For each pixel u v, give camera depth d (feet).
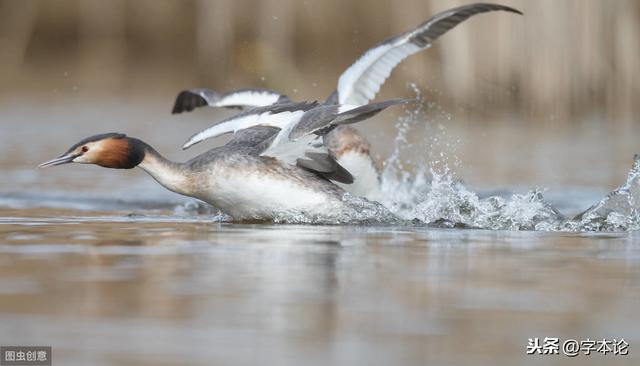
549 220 39.29
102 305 24.12
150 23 119.65
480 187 53.67
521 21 79.56
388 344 21.17
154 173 39.09
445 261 30.45
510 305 24.63
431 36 44.11
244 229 37.32
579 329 22.59
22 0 116.26
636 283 27.30
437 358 20.24
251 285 26.58
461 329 22.48
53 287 25.95
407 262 30.17
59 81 110.22
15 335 21.48
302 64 98.32
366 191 47.96
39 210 44.11
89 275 27.55
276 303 24.59
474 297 25.48
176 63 119.24
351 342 21.33
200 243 33.53
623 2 80.94
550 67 79.66
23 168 60.39
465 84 80.28
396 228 38.14
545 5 79.36
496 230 38.06
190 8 119.55
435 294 25.75
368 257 31.01
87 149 38.78
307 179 39.14
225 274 27.99
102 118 86.94
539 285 26.99
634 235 36.73
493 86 80.28
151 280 27.02
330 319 23.20
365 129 76.69
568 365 20.15
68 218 41.14
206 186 38.99
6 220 40.04
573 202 48.96
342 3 99.60
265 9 88.17
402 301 24.97
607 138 75.87
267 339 21.48
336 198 39.29
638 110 81.82
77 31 120.47
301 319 23.11
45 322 22.53
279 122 42.19
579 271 28.99
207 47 89.97
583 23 79.87
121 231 36.68
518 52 79.87
